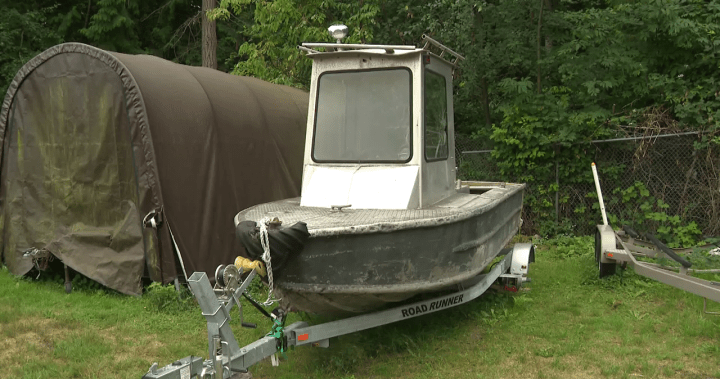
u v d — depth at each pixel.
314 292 4.07
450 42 11.59
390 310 4.74
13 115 7.31
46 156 7.09
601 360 4.70
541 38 11.49
